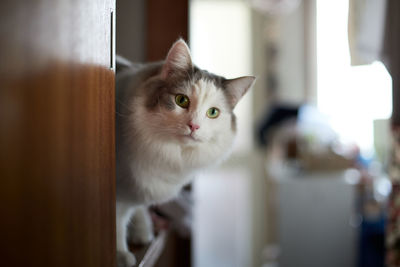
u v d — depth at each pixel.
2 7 0.28
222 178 3.98
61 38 0.38
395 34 1.97
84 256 0.47
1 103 0.28
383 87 2.95
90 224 0.49
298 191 2.91
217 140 1.00
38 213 0.34
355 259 2.84
